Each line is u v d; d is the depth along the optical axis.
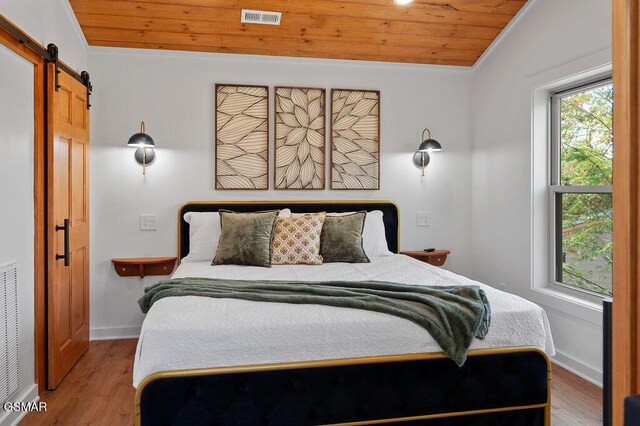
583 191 3.00
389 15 3.36
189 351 1.85
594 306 2.79
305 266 3.12
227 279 2.57
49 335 2.67
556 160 3.29
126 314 3.61
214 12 3.23
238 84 3.76
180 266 3.16
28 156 2.49
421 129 4.07
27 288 2.46
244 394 1.88
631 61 0.57
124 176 3.60
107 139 3.56
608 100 2.84
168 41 3.52
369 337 1.97
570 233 3.18
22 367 2.39
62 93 2.85
